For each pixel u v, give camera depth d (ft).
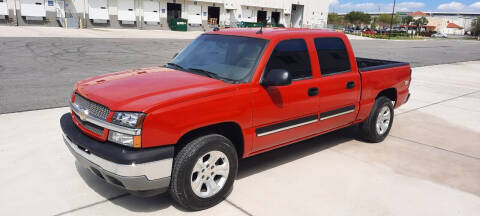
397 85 19.58
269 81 12.24
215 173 11.80
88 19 106.93
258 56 12.96
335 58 15.84
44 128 18.35
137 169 9.95
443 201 13.19
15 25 95.61
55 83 29.27
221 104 11.39
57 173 13.62
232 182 12.40
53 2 99.76
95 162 10.56
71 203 11.68
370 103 17.92
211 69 13.35
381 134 19.19
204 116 11.02
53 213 11.07
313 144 18.56
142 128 9.95
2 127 18.19
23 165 14.11
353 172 15.20
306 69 14.38
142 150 10.08
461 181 14.97
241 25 135.64
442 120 24.77
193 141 11.10
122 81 12.32
